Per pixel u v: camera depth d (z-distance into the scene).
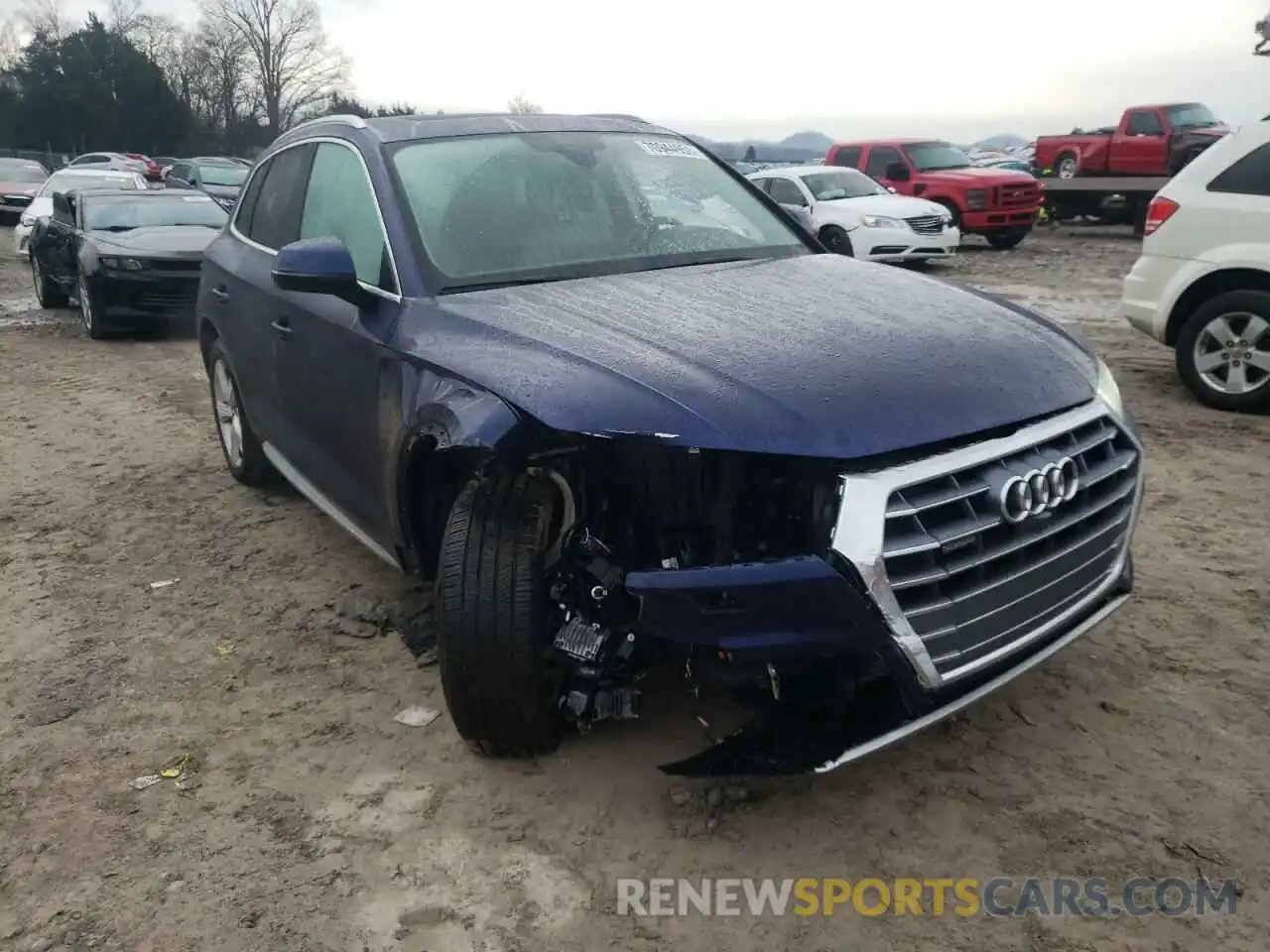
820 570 2.57
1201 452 6.21
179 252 11.22
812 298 3.48
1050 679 3.69
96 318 11.16
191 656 4.10
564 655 2.96
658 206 4.27
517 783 3.20
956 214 18.72
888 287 3.70
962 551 2.71
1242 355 7.04
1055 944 2.57
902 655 2.62
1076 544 2.99
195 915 2.74
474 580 2.95
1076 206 22.30
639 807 3.08
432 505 3.55
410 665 3.96
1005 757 3.28
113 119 68.38
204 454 6.87
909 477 2.61
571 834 2.99
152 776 3.33
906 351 2.99
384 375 3.53
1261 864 2.80
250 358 4.99
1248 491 5.52
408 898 2.77
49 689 3.88
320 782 3.27
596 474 2.95
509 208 3.97
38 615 4.50
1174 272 7.29
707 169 4.68
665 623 2.65
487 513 2.98
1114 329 10.43
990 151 38.25
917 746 3.35
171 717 3.67
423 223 3.81
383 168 4.00
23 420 7.91
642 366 2.85
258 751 3.45
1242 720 3.42
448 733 3.49
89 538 5.39
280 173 5.11
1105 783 3.13
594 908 2.72
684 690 3.41
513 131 4.37
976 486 2.72
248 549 5.16
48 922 2.73
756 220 4.51
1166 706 3.51
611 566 2.89
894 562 2.60
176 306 11.21
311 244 3.58
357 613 4.33
